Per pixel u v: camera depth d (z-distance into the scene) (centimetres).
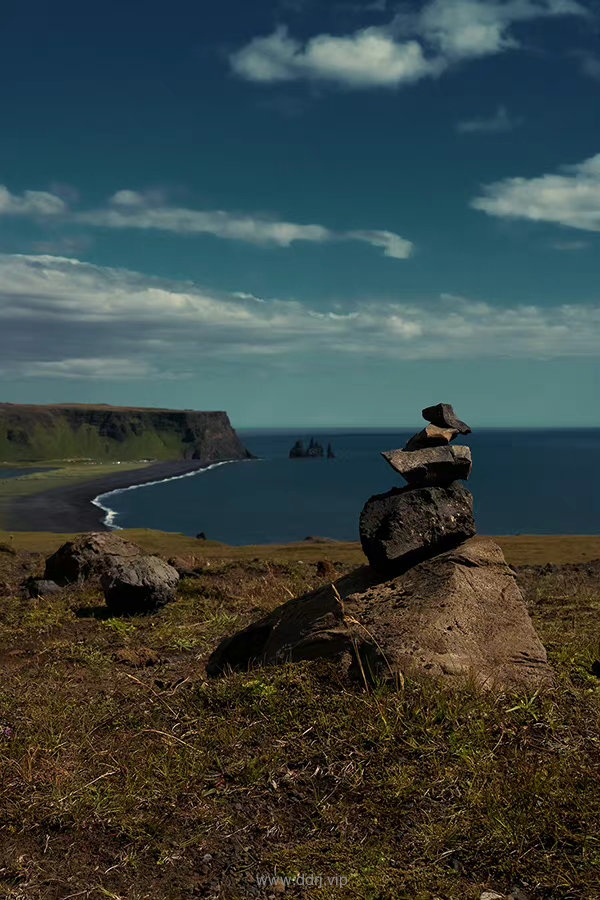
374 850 385
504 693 515
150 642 845
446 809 412
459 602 575
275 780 452
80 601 1102
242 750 486
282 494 12512
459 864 373
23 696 619
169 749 496
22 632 914
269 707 522
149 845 399
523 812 399
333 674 548
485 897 350
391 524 655
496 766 444
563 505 9356
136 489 13675
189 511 9844
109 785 455
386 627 563
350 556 1916
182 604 1050
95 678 685
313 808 427
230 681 582
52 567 1305
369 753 461
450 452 659
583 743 466
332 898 354
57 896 361
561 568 1401
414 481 674
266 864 384
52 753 500
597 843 374
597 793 412
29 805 432
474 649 548
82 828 414
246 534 7650
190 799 440
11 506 10019
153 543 2570
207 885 370
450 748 459
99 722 556
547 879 357
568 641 669
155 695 595
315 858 385
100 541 1316
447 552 640
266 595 1117
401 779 435
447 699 498
